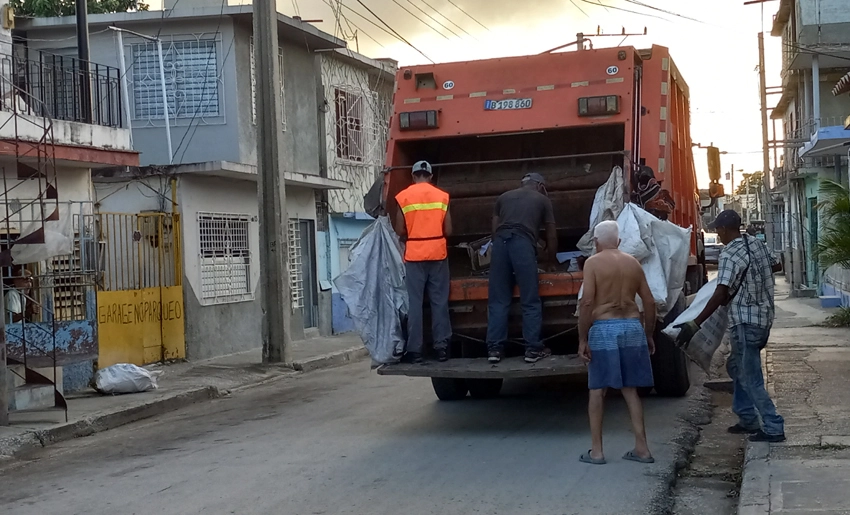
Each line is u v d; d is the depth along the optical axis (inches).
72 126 476.1
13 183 451.5
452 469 286.2
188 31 731.4
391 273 358.6
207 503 257.6
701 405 393.4
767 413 291.4
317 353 679.1
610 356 283.3
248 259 722.8
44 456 358.9
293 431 370.3
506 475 275.9
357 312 351.3
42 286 451.5
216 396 512.7
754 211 2503.7
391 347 350.0
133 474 305.9
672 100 413.4
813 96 1061.1
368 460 303.3
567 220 405.4
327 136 881.5
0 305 392.5
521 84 390.9
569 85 385.1
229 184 697.0
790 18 1179.9
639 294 286.4
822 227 745.6
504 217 344.5
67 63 716.7
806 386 394.3
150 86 733.9
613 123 374.3
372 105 991.6
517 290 349.1
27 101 485.7
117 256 579.2
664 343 392.5
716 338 313.1
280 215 604.4
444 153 423.2
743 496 233.8
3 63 464.1
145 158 736.3
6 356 396.5
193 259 644.7
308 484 273.4
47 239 408.5
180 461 323.0
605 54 382.6
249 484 277.4
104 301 552.4
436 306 350.9
